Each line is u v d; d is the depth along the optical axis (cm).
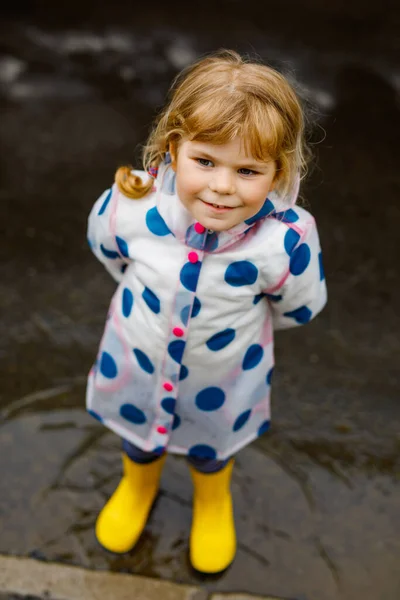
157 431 177
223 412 172
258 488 223
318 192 347
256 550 207
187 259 151
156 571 200
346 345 277
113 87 411
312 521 215
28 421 236
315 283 162
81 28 465
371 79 438
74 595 192
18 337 268
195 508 204
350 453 235
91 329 275
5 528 206
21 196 332
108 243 163
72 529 207
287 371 264
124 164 356
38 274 295
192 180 136
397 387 261
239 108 130
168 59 443
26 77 411
